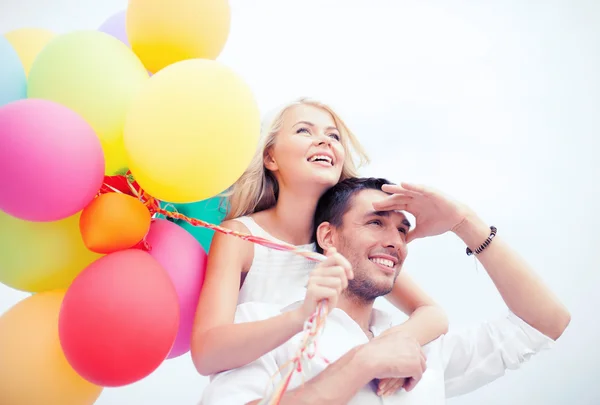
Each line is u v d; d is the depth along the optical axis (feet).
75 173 3.27
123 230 3.53
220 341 3.65
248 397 3.57
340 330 4.11
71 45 3.69
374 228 4.39
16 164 3.15
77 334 3.28
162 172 3.49
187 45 4.03
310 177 4.75
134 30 4.06
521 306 4.47
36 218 3.36
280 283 4.73
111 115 3.63
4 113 3.24
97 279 3.35
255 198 5.16
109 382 3.36
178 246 4.08
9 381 3.42
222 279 4.16
